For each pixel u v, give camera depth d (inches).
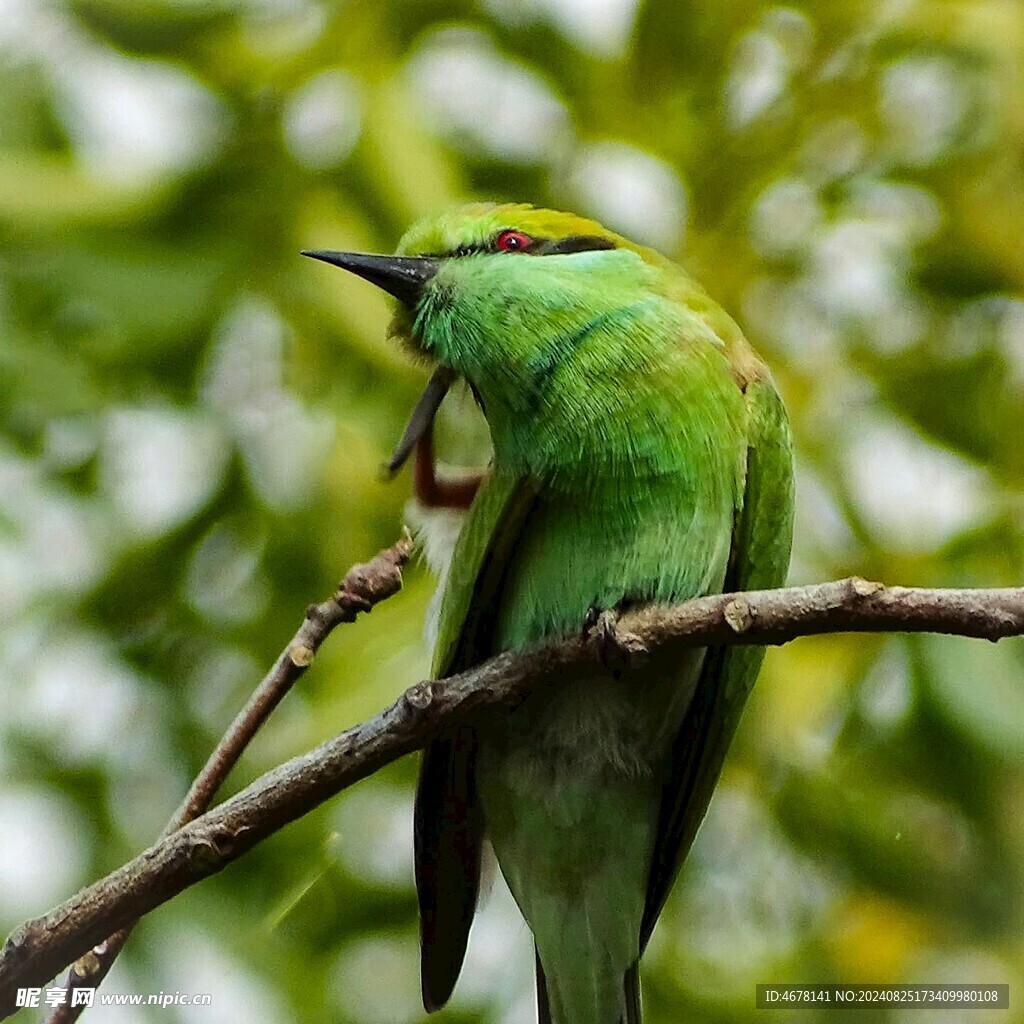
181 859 258.2
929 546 402.0
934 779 398.3
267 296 426.0
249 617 437.7
